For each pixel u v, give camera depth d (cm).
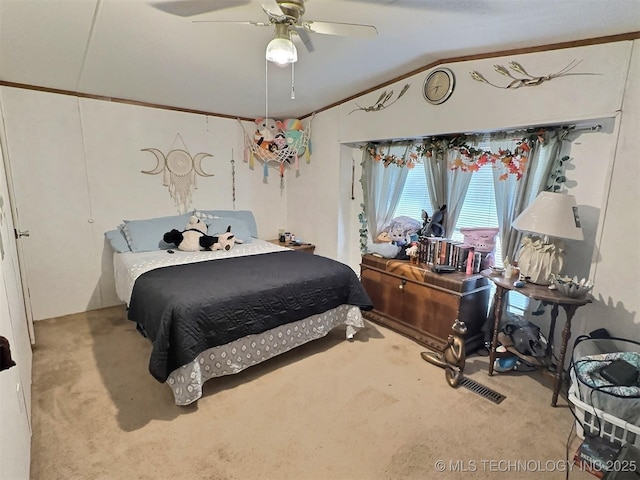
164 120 380
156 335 210
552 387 239
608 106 208
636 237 202
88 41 235
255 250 356
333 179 409
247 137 445
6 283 181
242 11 206
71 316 341
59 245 333
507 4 192
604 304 216
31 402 210
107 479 160
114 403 212
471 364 267
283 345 260
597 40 209
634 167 200
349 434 192
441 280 280
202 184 416
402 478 165
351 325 300
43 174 318
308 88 346
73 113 327
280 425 198
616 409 170
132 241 337
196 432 191
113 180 356
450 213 318
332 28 183
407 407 215
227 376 245
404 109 320
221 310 219
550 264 230
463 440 189
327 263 305
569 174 242
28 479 152
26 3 189
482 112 265
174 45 248
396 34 236
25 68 269
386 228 369
